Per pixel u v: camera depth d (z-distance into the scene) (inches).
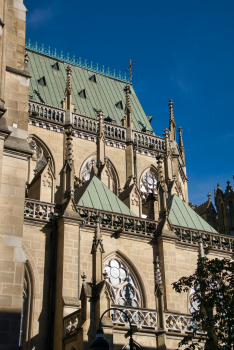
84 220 1692.9
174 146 3201.3
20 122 1378.0
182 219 2092.8
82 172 2726.4
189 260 1903.3
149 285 1779.0
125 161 2898.6
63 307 1533.0
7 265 1213.7
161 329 1518.2
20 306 1193.4
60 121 2748.5
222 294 1416.1
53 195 2063.2
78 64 3395.7
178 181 3056.1
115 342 1429.6
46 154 2659.9
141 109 3452.3
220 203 2866.6
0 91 1315.2
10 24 1465.3
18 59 1443.2
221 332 1430.9
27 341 1529.3
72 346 1435.8
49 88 2997.0
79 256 1641.2
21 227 1264.8
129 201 2194.9
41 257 1633.9
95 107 3125.0
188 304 1819.6
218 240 2033.7
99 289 1409.9
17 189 1294.3
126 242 1793.8
